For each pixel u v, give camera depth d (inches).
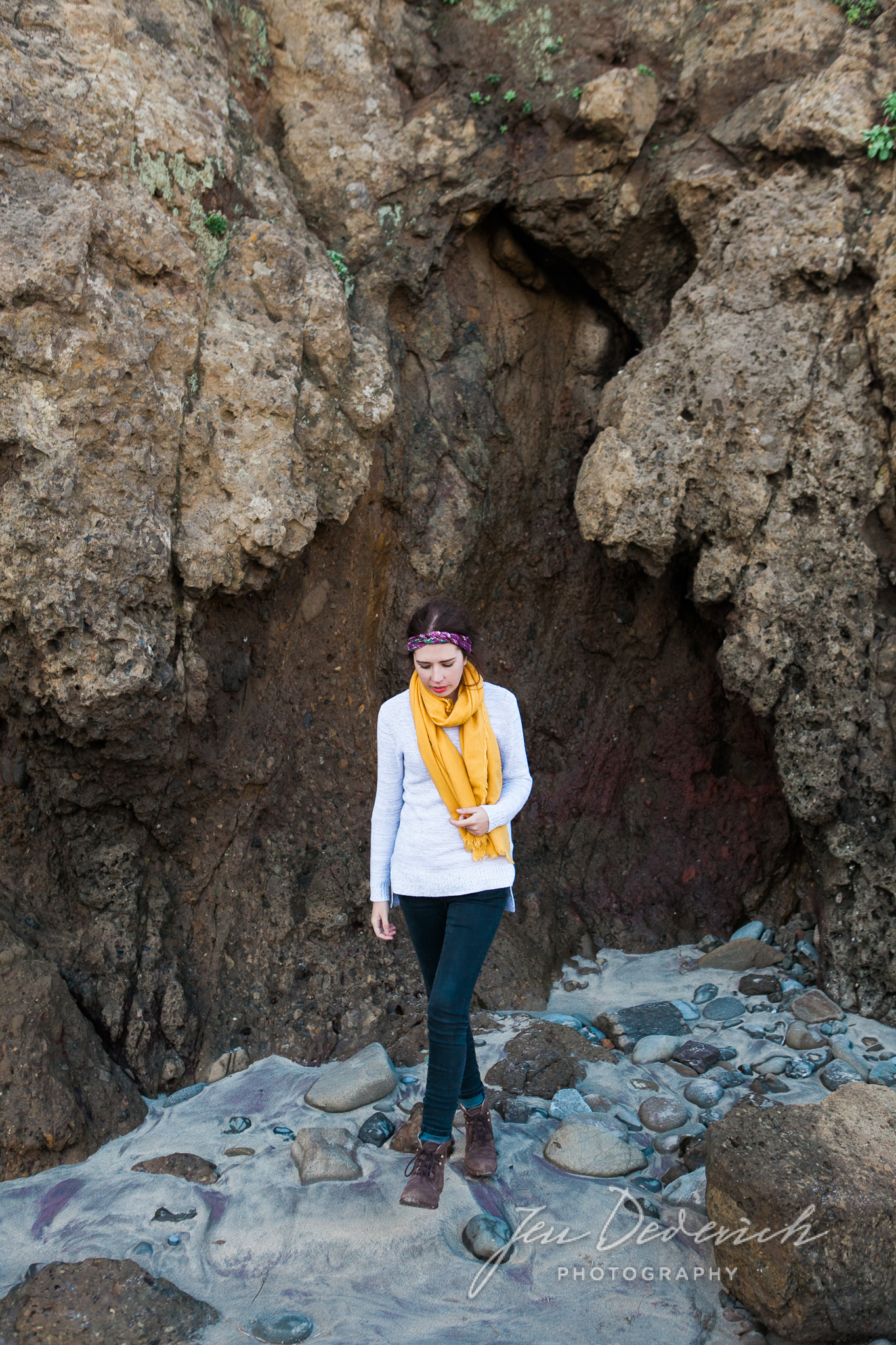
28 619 121.1
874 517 146.8
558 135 166.1
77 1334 91.0
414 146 166.9
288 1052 140.6
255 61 162.9
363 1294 96.5
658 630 180.4
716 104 159.9
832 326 146.3
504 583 185.6
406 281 169.5
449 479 173.6
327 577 162.1
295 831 158.4
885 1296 89.3
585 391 185.5
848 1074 128.9
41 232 123.0
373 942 155.3
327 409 148.9
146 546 126.6
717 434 149.1
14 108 123.5
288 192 159.0
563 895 175.2
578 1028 146.3
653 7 161.2
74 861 138.9
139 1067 132.0
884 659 144.3
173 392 132.9
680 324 156.0
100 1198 109.5
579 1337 91.7
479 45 167.3
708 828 178.1
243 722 153.4
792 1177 92.1
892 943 142.9
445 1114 103.4
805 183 149.6
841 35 151.2
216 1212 107.5
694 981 160.2
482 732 106.3
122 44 135.5
